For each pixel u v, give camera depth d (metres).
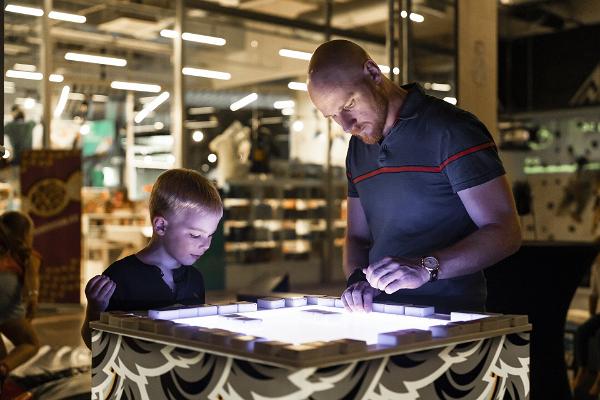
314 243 11.52
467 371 1.31
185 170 1.93
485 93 5.81
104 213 10.14
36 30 8.91
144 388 1.32
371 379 1.13
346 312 1.65
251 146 11.52
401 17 6.07
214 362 1.17
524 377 1.46
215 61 11.13
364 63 1.83
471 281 2.00
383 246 2.06
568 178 12.11
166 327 1.26
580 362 4.21
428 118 1.92
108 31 9.77
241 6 9.86
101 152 10.89
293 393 1.04
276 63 11.33
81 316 7.43
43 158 7.62
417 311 1.55
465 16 5.64
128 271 1.85
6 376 3.19
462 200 1.90
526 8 10.34
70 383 3.28
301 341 1.26
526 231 12.36
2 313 3.43
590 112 11.34
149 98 11.21
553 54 11.80
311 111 11.82
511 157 12.54
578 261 3.03
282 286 5.62
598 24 11.27
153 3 9.13
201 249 1.89
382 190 2.04
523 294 3.08
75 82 10.51
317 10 10.27
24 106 9.11
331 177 11.70
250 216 10.59
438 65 5.81
